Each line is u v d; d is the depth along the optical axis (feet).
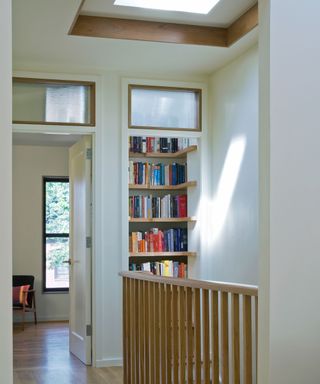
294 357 9.04
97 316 19.22
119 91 19.69
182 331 11.70
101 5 15.58
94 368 18.97
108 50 17.70
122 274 15.55
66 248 30.50
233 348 9.60
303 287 9.14
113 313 19.40
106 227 19.45
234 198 18.15
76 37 16.52
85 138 19.72
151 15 16.38
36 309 29.63
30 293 28.40
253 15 15.46
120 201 19.58
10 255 5.55
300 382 9.06
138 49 17.58
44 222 30.22
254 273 16.76
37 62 18.92
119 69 19.65
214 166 19.81
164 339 12.67
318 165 9.31
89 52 17.94
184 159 23.71
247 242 17.22
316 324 9.16
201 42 16.99
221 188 19.16
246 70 17.54
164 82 19.98
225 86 19.02
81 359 20.01
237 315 9.59
